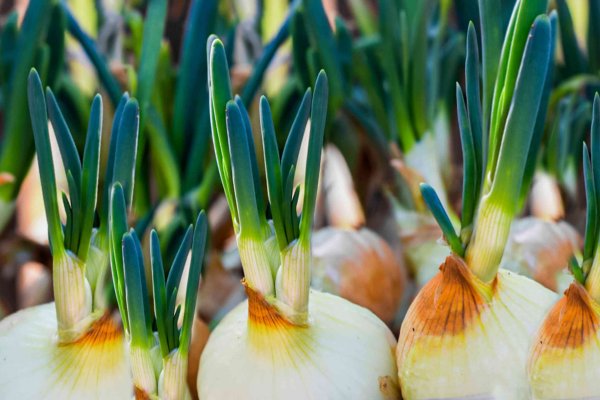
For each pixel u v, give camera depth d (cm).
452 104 88
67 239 68
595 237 65
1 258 81
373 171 84
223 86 65
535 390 66
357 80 92
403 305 78
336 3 93
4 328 70
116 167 67
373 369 68
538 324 67
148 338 66
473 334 66
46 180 66
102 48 88
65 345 68
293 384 67
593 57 87
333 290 76
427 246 80
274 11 87
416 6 83
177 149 81
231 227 81
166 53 85
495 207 65
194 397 71
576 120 83
